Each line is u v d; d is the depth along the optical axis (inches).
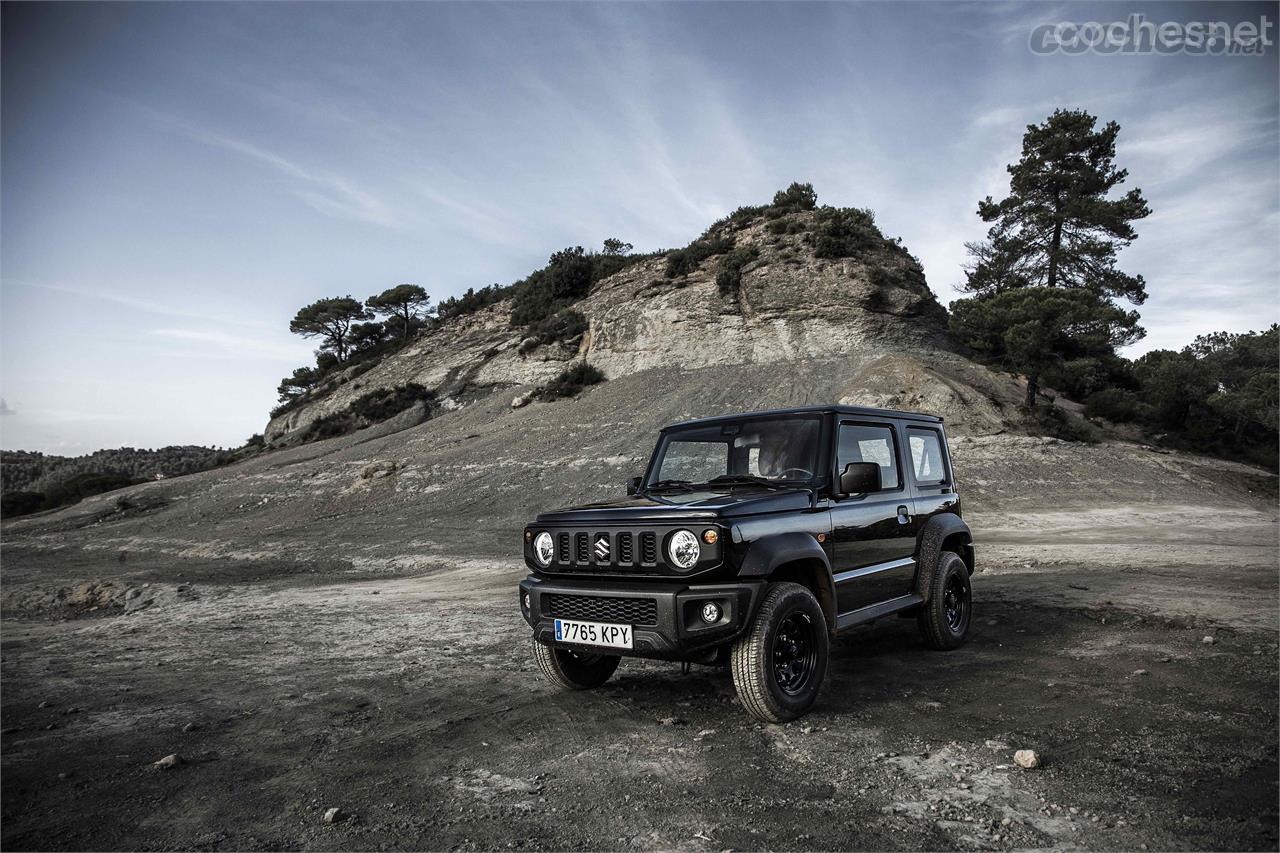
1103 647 237.0
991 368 1566.2
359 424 2239.2
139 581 804.6
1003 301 1498.5
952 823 120.3
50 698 229.5
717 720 180.4
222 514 1433.3
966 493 987.3
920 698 191.6
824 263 1861.5
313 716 200.8
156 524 1441.9
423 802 137.2
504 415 1865.2
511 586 542.9
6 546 1416.1
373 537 1011.3
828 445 204.8
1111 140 1768.0
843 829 119.5
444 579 640.4
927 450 256.1
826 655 187.0
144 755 169.6
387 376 2610.7
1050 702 183.0
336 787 146.4
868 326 1715.1
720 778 143.2
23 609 726.5
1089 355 1529.3
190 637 367.2
